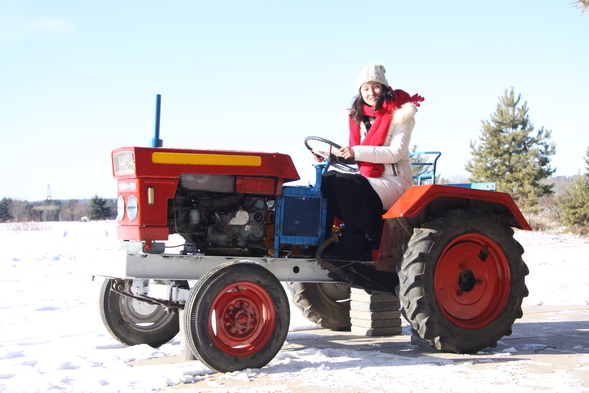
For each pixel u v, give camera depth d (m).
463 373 3.56
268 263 4.19
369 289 4.63
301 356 4.10
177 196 4.12
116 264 3.88
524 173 27.50
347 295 5.56
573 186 24.86
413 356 4.21
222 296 3.72
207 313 3.60
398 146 4.57
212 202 4.21
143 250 3.90
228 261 3.99
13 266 10.31
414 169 15.50
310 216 4.54
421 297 4.12
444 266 4.38
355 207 4.49
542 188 27.73
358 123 4.98
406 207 4.14
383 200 4.54
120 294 4.53
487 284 4.53
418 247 4.21
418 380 3.36
